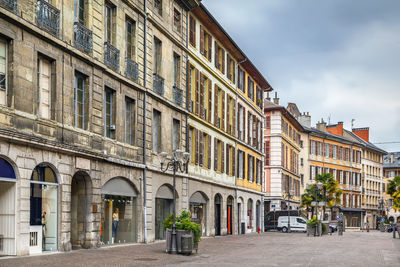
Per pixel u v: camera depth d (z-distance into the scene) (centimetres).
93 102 2248
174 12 3198
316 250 2550
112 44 2467
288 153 7069
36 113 1889
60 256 1819
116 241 2488
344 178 9100
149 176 2777
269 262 1866
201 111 3616
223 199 4116
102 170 2312
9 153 1723
